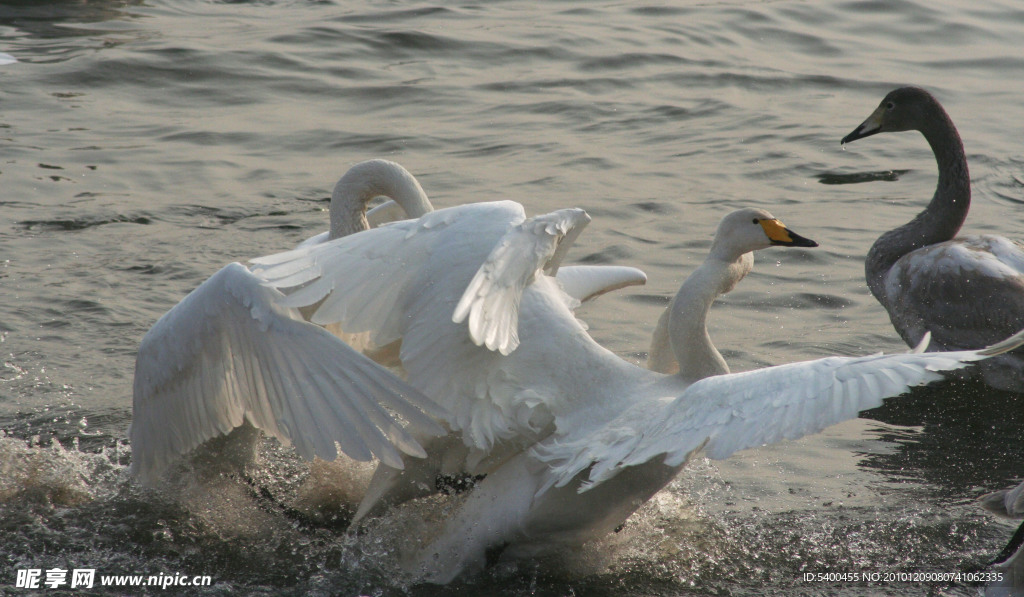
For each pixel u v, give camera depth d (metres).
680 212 16.41
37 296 13.33
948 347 12.16
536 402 7.83
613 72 23.73
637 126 20.77
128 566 8.39
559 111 21.47
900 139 20.16
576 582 8.18
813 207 16.77
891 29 26.70
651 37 25.84
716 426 6.66
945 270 12.13
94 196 17.06
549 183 17.62
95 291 13.55
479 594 8.05
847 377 6.38
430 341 7.78
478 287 6.73
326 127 20.58
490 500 8.16
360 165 9.88
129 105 21.61
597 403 7.95
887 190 17.59
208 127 20.45
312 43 24.98
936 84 23.08
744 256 8.52
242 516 9.15
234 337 7.78
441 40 25.38
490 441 7.99
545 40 25.50
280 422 7.61
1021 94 22.44
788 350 12.05
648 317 12.88
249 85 22.64
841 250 15.01
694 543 8.65
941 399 11.23
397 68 23.89
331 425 7.41
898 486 9.45
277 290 7.70
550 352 7.97
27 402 10.80
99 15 27.55
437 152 19.31
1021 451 10.05
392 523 8.58
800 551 8.52
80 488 9.39
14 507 9.05
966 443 10.23
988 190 17.33
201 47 24.38
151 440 8.63
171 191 17.42
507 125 20.70
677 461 6.72
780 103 22.06
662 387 8.12
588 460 7.46
